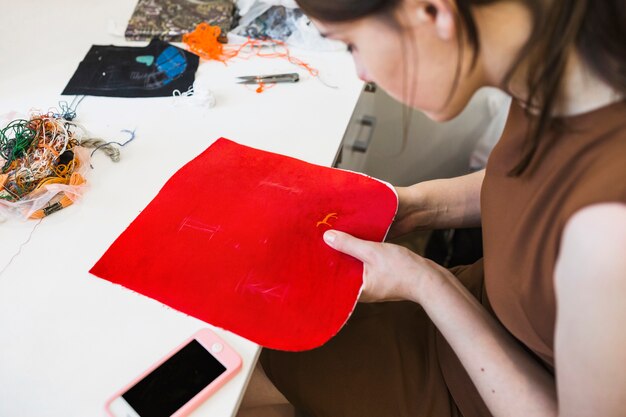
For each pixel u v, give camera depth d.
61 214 0.64
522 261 0.48
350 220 0.66
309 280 0.58
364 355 0.71
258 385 0.98
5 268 0.58
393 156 1.40
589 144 0.40
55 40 0.94
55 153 0.67
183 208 0.65
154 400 0.47
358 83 0.88
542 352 0.52
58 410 0.47
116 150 0.72
